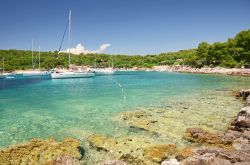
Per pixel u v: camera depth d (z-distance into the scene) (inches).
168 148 534.0
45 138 630.5
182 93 1450.5
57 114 912.3
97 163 473.7
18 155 507.8
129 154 512.1
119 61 7244.1
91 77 3203.7
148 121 772.6
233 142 559.8
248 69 3144.7
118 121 783.1
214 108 979.3
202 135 607.2
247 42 3489.2
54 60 5561.0
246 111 692.1
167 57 7204.7
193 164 416.2
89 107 1040.2
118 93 1492.4
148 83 2204.7
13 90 1734.7
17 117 872.3
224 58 3927.2
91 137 614.9
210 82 2175.2
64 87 1931.6
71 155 503.5
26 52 7037.4
